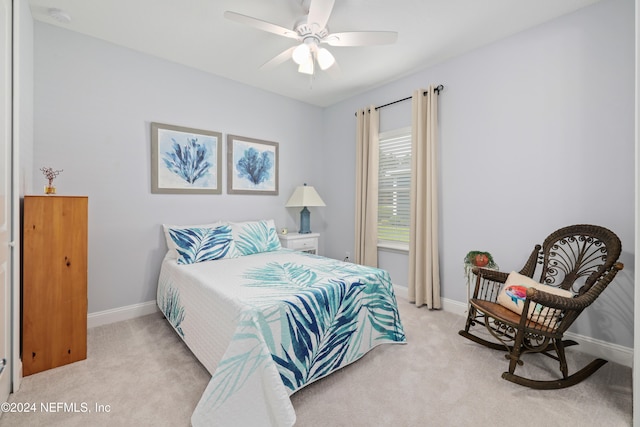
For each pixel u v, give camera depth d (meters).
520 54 2.51
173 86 3.02
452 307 3.00
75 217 2.03
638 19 1.41
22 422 1.46
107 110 2.64
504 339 2.37
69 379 1.82
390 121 3.57
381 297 2.24
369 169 3.69
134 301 2.83
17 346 1.71
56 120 2.40
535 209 2.46
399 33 2.52
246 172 3.61
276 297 1.68
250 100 3.64
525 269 2.33
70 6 2.17
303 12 2.23
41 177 2.32
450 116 2.99
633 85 2.01
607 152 2.11
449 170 3.01
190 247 2.68
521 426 1.46
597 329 2.16
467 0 2.11
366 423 1.47
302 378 1.65
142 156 2.85
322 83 3.59
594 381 1.83
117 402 1.62
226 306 1.67
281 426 1.35
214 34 2.54
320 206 4.23
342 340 1.91
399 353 2.16
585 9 2.19
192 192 3.17
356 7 2.18
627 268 2.04
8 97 1.61
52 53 2.38
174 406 1.59
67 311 1.99
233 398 1.37
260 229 3.27
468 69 2.85
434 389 1.74
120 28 2.45
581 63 2.21
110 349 2.20
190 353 2.15
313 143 4.37
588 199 2.20
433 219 3.05
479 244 2.81
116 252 2.72
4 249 1.57
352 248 4.09
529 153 2.48
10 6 1.62
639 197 1.42
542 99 2.40
